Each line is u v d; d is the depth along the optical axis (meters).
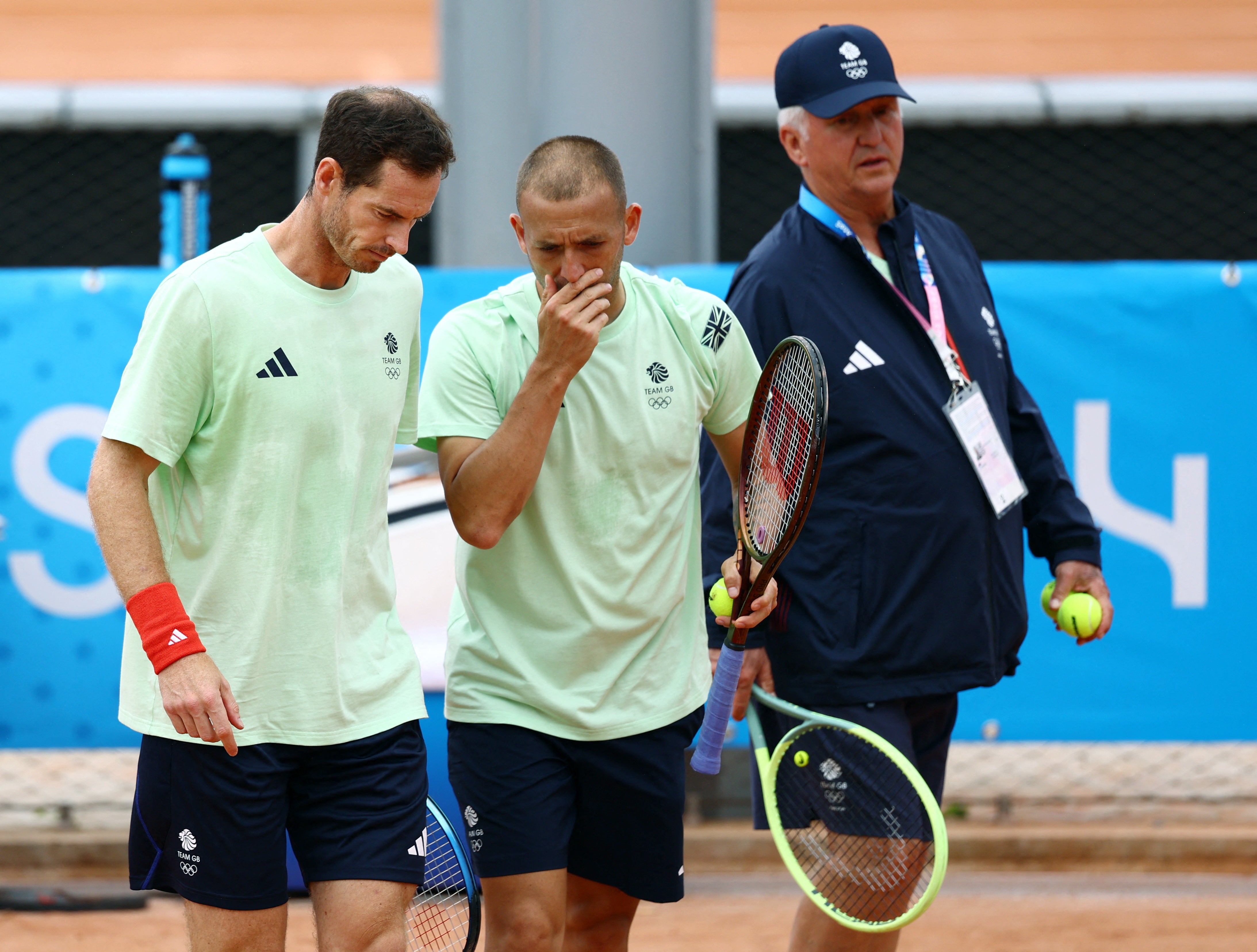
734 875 20.03
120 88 31.56
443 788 17.45
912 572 12.11
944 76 32.25
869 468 12.17
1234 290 19.84
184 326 9.42
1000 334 13.38
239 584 9.72
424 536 17.94
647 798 11.24
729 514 12.31
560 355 10.05
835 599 12.20
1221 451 19.97
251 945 9.95
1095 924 17.69
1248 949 16.77
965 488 12.20
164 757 9.81
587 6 21.22
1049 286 19.91
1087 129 32.59
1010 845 20.20
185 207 21.30
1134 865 20.20
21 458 19.47
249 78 31.95
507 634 10.98
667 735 11.28
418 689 10.50
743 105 30.81
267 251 9.78
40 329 19.47
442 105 22.11
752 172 32.47
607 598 10.85
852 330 12.29
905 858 12.36
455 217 22.08
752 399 11.51
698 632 11.63
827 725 12.00
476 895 11.06
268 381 9.59
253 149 32.44
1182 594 19.97
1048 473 13.28
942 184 32.94
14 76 31.83
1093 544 13.08
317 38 32.16
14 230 32.34
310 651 9.86
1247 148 32.72
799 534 10.77
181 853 9.86
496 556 10.95
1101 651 19.97
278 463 9.67
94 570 19.52
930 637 12.16
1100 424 19.98
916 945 16.88
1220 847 20.17
